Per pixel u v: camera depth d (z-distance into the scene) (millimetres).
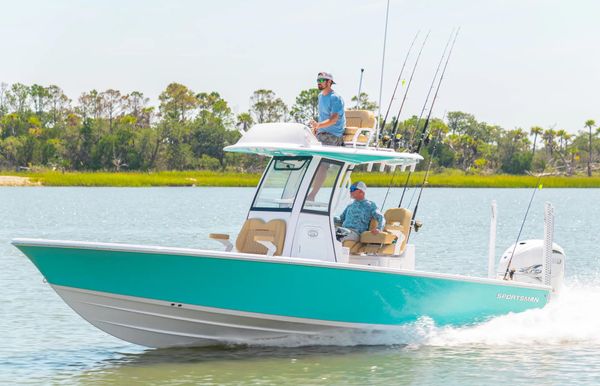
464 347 20328
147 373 17953
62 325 22891
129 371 18172
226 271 18109
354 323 19391
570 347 20469
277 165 20062
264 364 18562
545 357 19578
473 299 20750
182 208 87000
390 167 21516
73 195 122750
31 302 26094
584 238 53375
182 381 17375
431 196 138000
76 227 59188
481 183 183375
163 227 59000
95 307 18281
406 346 20172
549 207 22203
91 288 18000
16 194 125625
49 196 118562
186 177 170125
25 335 21734
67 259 17750
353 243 20484
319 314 18953
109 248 17547
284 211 19562
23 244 17625
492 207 23234
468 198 128750
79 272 17875
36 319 23656
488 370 18438
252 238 19750
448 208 93062
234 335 19141
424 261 37750
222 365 18484
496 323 21203
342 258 19906
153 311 18359
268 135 19594
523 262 22562
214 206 91562
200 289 18203
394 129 21219
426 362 18938
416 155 20547
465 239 50062
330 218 19875
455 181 183750
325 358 19094
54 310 24891
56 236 50938
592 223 68938
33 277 31125
